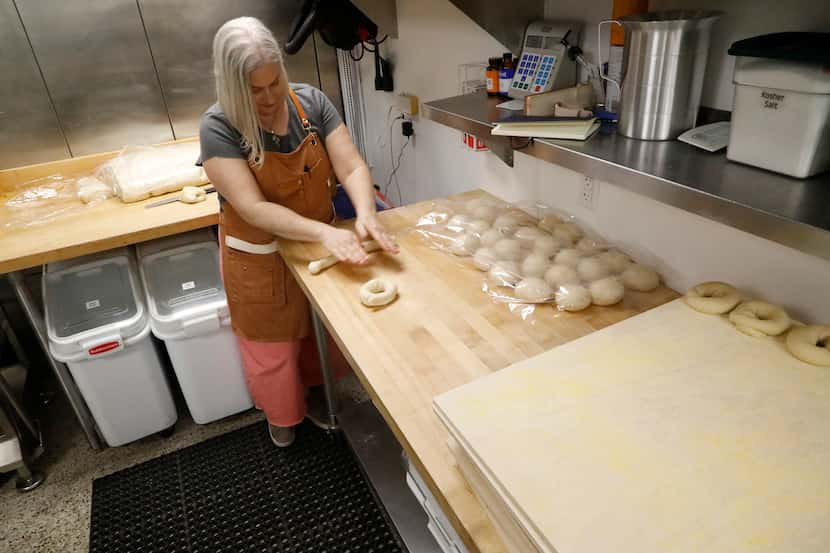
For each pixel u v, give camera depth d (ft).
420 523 5.20
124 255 6.69
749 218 2.47
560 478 2.21
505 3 4.57
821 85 2.45
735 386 2.70
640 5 3.61
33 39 6.90
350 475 5.98
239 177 4.47
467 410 2.59
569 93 4.12
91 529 5.52
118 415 6.15
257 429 6.73
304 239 4.58
